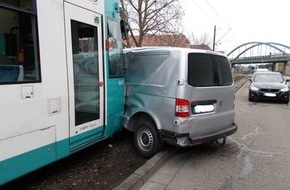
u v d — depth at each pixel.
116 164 5.41
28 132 3.84
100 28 5.37
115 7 6.00
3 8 3.58
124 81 6.29
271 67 118.00
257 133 8.39
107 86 5.65
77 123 4.79
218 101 5.88
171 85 5.37
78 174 4.88
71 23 4.56
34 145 3.94
